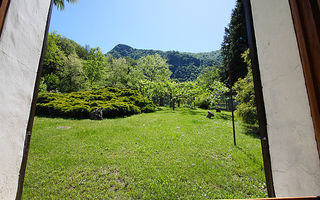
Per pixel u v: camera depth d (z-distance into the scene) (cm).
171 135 459
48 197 177
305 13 63
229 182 211
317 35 57
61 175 228
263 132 100
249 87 520
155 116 875
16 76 79
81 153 314
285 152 81
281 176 83
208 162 273
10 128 77
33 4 91
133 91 1231
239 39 1525
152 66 2314
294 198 58
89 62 2380
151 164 265
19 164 84
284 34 80
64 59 2014
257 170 243
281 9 82
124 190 195
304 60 63
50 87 1947
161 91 1303
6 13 70
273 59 90
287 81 78
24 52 84
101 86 2217
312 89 60
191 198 179
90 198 177
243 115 516
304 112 68
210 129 555
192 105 1497
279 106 85
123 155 306
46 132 465
